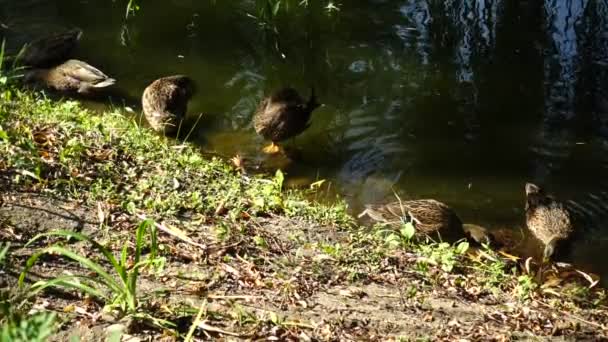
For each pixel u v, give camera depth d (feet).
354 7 29.78
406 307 21.47
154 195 22.76
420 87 27.22
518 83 27.32
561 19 29.35
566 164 25.45
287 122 25.40
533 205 24.29
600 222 24.31
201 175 23.66
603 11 29.60
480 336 21.09
